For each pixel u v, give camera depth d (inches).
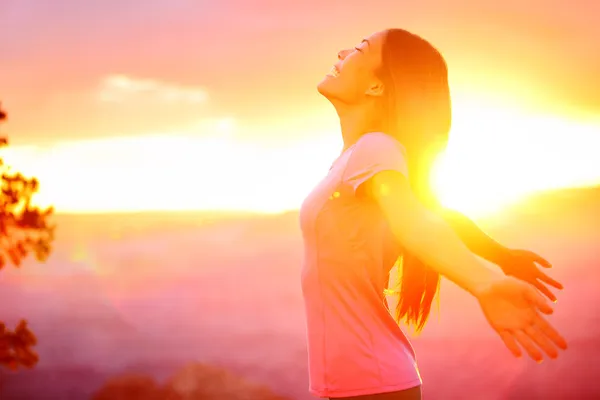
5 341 230.5
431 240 49.8
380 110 65.0
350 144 67.4
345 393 63.1
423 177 63.8
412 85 63.7
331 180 62.6
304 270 66.9
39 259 226.4
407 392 63.3
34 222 224.8
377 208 63.0
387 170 54.8
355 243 62.9
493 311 45.3
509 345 44.5
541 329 43.9
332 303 64.1
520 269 70.6
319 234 64.0
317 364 65.3
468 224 71.4
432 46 65.6
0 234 223.9
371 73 64.7
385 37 64.9
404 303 71.6
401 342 65.1
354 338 63.3
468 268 47.8
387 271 67.8
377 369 62.6
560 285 71.2
